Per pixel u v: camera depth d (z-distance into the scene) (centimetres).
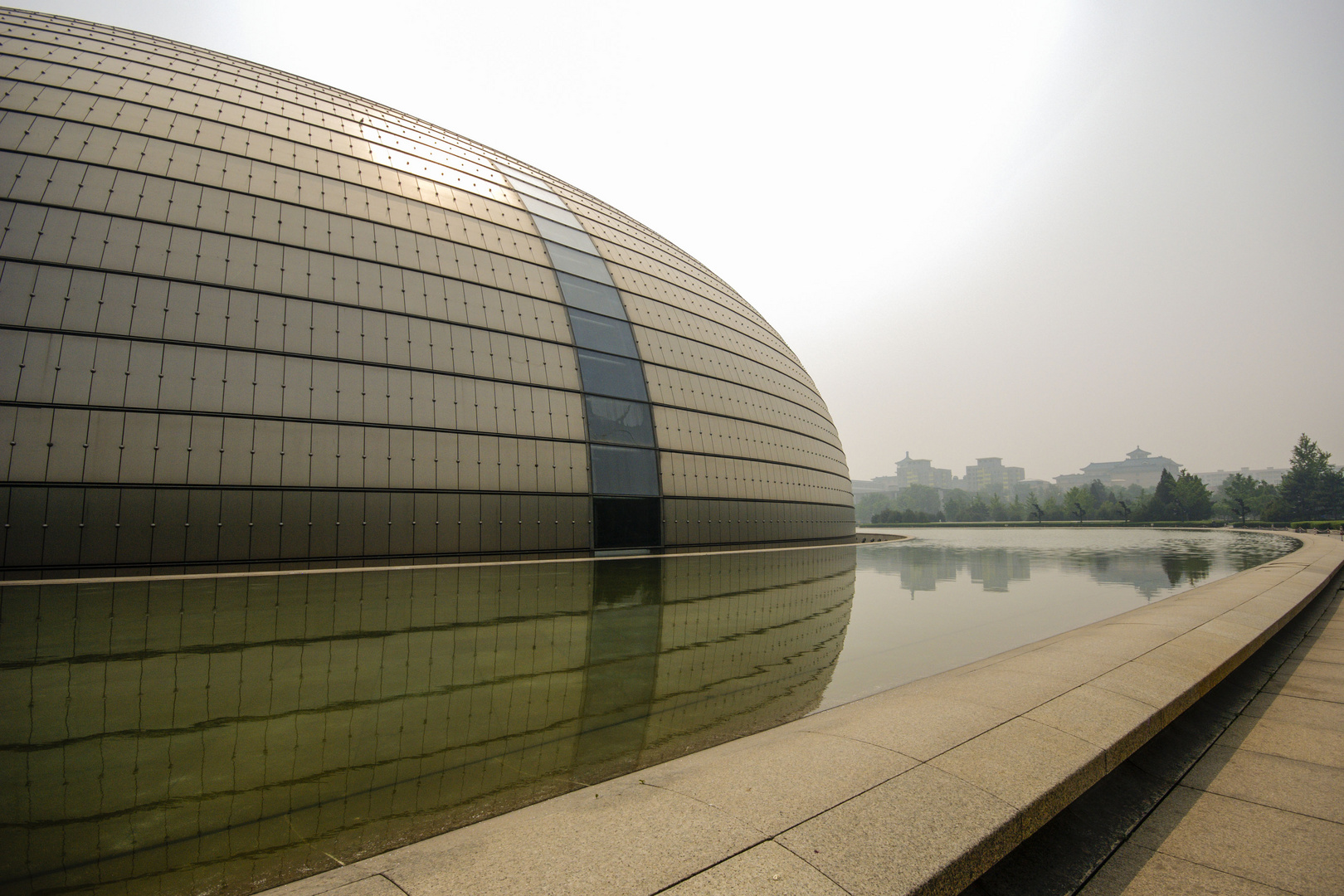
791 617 1115
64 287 1478
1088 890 343
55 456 1382
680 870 286
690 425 2533
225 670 722
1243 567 2092
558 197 2912
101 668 721
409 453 1786
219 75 2169
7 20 1942
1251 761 527
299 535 1605
